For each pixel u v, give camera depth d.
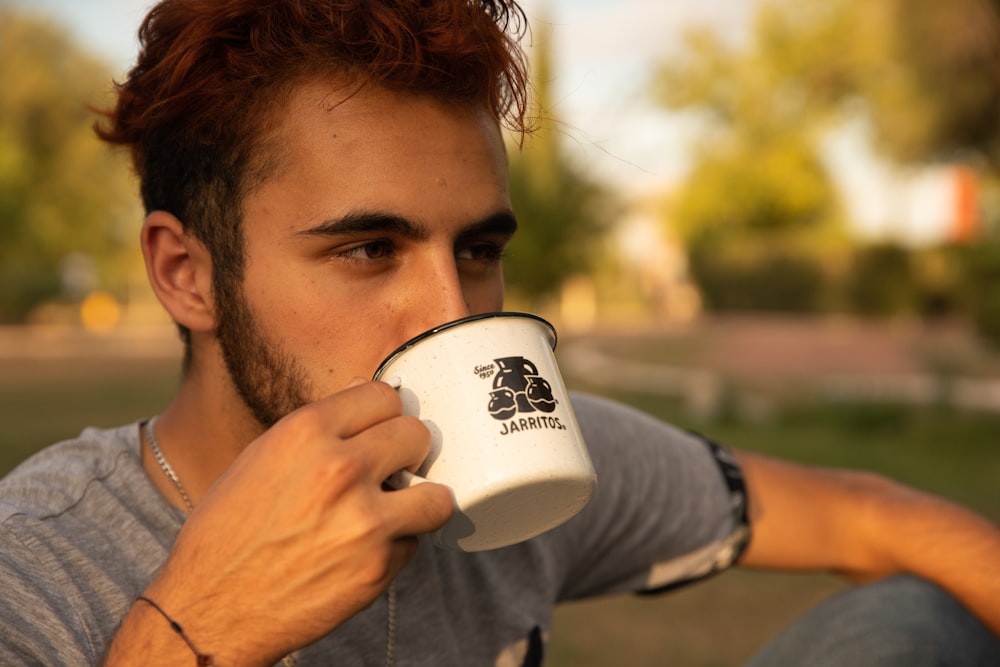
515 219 1.29
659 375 12.57
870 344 17.73
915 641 1.47
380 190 1.18
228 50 1.23
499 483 1.03
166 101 1.26
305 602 0.93
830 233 32.16
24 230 34.12
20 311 32.69
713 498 1.70
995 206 16.41
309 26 1.20
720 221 33.81
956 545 1.64
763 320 27.69
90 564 1.13
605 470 1.62
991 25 13.48
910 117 15.70
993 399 9.61
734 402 8.97
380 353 1.21
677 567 1.69
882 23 14.64
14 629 1.01
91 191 35.56
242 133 1.22
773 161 32.59
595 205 13.87
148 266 1.33
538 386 1.08
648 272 36.91
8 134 33.72
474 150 1.23
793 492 1.75
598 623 3.64
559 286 14.10
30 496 1.18
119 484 1.23
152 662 0.92
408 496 0.96
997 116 14.88
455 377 1.06
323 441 0.94
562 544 1.58
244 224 1.23
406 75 1.18
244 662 0.94
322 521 0.92
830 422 8.30
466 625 1.43
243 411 1.30
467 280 1.30
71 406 9.33
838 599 1.62
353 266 1.21
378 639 1.33
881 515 1.69
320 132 1.19
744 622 3.66
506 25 1.35
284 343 1.23
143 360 16.56
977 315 10.29
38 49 34.62
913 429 7.93
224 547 0.93
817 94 26.27
